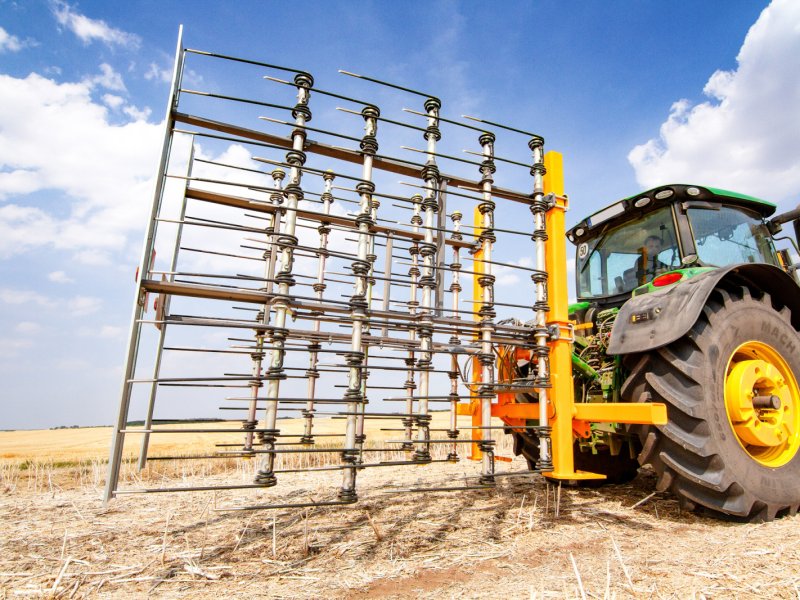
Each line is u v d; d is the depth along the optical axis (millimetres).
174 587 1937
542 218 3055
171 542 2525
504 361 3723
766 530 2602
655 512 3164
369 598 1792
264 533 2676
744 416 2867
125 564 2207
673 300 2910
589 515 3070
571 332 3002
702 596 1677
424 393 2607
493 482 2656
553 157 3154
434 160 2766
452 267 2865
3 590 1922
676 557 2158
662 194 3645
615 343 3105
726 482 2643
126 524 2889
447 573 2043
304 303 2322
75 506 3363
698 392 2738
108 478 1906
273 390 2172
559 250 3055
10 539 2604
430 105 2779
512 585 1872
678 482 2820
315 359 3686
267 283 3262
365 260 2438
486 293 2859
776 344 3166
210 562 2221
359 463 2246
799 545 2270
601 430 3139
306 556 2285
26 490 3963
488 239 2914
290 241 2297
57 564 2215
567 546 2400
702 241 3639
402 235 3865
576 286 4758
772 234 4273
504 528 2746
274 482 2127
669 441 2812
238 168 2412
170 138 2328
